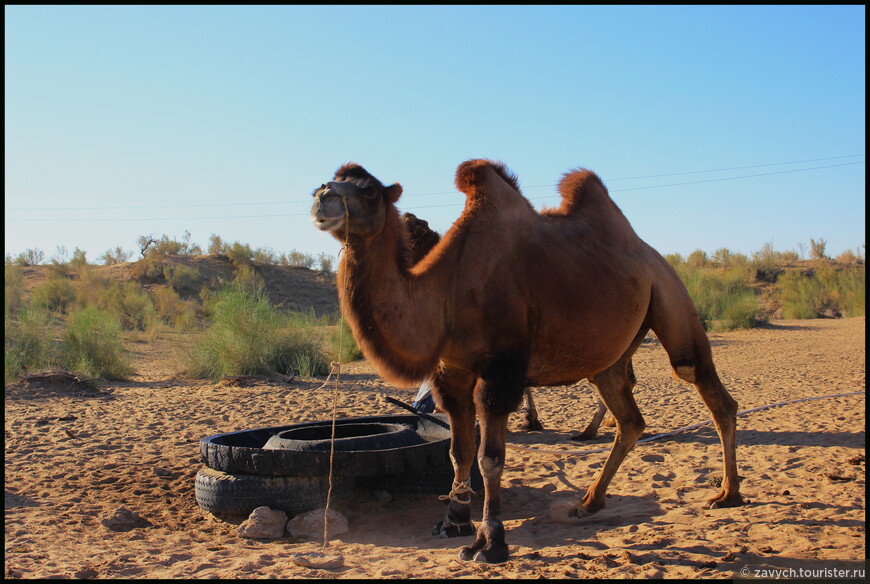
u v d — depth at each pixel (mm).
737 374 15758
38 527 6062
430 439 7520
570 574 4602
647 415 11016
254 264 45344
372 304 4957
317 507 6203
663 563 4773
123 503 6953
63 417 11383
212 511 6367
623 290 5875
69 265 43000
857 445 8188
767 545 5051
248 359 17047
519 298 5309
